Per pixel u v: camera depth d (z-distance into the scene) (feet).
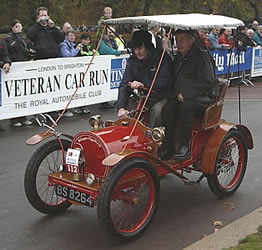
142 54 14.92
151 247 12.82
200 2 88.58
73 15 75.00
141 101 14.85
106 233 12.60
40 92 27.09
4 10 67.97
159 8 88.69
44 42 27.68
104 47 31.01
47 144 14.47
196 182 15.84
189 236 13.53
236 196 16.79
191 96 15.05
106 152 12.98
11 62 25.14
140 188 13.55
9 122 27.25
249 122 28.58
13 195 16.62
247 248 11.99
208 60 15.46
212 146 15.64
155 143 14.30
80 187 13.05
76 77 29.12
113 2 79.56
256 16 93.97
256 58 45.93
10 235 13.51
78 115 29.71
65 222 14.44
